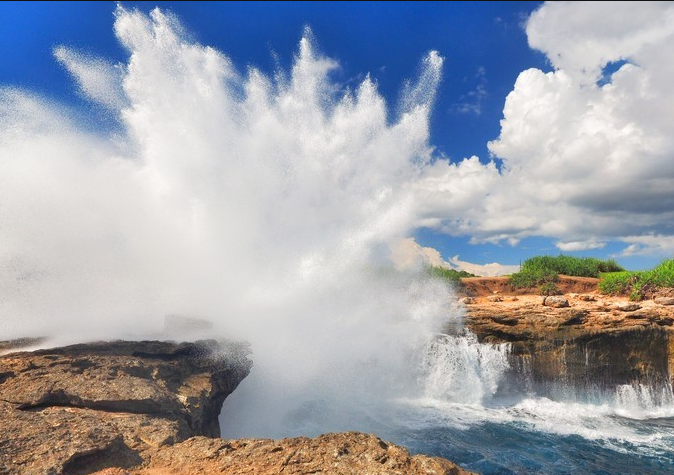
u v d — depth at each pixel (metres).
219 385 11.29
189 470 6.14
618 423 14.90
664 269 22.55
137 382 8.92
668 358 17.66
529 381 17.55
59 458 5.98
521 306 19.98
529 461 11.61
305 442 6.70
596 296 24.16
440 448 12.34
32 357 9.43
